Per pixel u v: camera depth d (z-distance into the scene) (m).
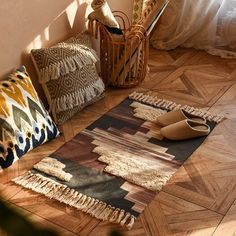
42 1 1.90
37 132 1.73
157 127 1.97
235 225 1.37
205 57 2.77
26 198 1.50
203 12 2.73
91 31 2.24
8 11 1.72
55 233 0.27
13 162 1.62
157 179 1.60
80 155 1.75
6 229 0.27
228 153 1.78
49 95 1.93
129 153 1.77
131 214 1.42
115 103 2.19
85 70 2.02
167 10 2.80
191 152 1.78
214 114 2.09
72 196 1.51
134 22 2.47
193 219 1.40
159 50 2.88
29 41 1.90
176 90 2.34
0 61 1.76
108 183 1.58
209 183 1.58
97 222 1.39
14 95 1.69
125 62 2.24
